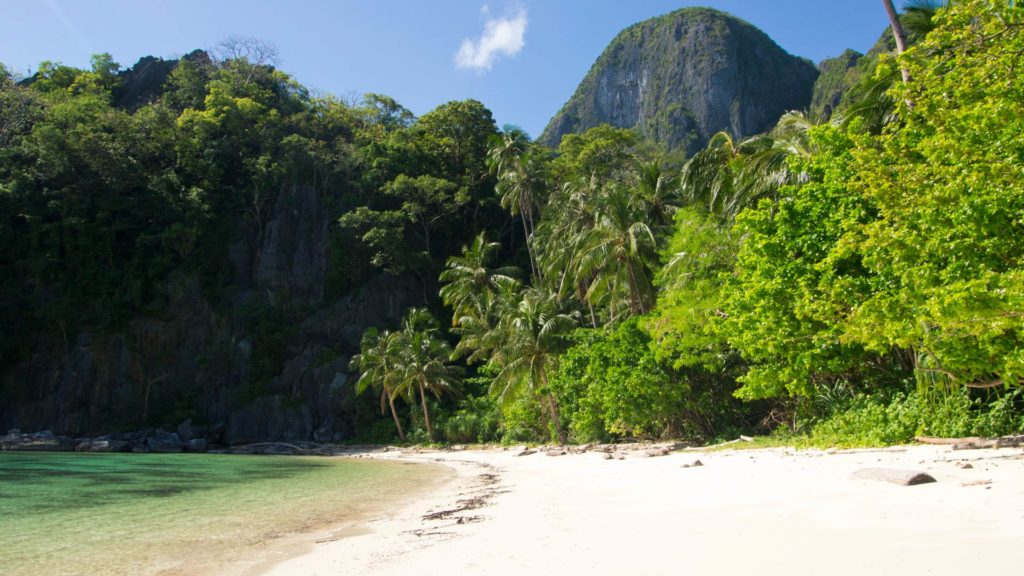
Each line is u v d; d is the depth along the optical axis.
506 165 50.84
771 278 16.17
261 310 59.75
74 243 60.53
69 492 18.53
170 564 8.38
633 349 26.50
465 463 28.98
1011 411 13.75
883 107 18.73
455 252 67.81
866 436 15.45
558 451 27.45
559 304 45.00
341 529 10.74
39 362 58.09
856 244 11.45
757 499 8.67
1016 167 8.70
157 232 63.44
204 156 67.25
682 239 25.27
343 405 54.84
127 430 54.97
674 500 9.71
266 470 28.12
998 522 5.64
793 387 17.00
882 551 5.05
